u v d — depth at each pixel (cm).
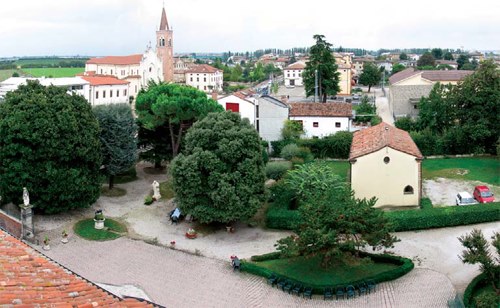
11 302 1628
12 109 5578
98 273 4791
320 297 4328
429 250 5059
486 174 7256
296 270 4728
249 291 4472
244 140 5622
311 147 8500
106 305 1778
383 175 5991
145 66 16812
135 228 5841
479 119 7925
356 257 4866
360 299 4253
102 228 5731
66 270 2183
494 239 4219
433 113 8625
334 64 12188
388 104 13925
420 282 4434
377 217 4534
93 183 6062
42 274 1964
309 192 5588
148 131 7612
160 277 4741
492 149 8138
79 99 6059
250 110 8675
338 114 8962
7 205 5875
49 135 5522
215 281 4656
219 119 5838
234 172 5516
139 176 7681
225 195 5394
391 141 6084
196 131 5738
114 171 6700
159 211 6350
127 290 4475
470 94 7919
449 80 13438
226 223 5797
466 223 5591
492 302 3678
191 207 5628
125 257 5131
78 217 6034
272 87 17225
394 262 4759
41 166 5606
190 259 5097
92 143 5916
